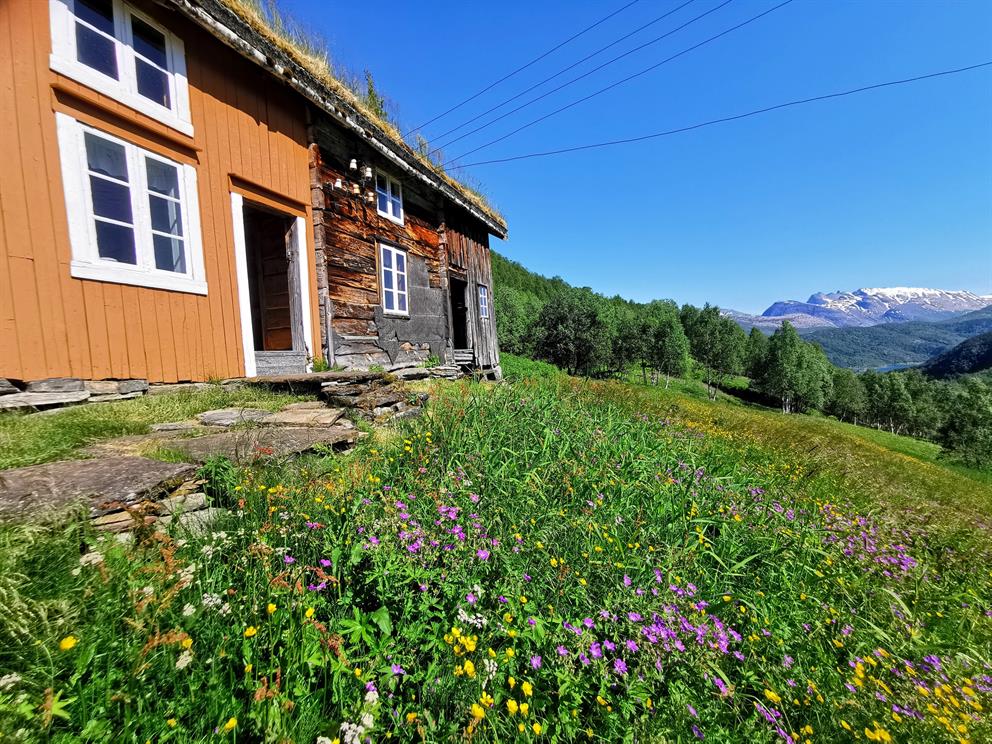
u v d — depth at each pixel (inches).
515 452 139.3
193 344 184.9
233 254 202.7
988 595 134.1
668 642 74.7
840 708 76.4
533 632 69.8
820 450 343.6
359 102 283.0
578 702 63.4
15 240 132.3
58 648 51.2
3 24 129.6
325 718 53.7
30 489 77.2
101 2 153.7
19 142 133.0
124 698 47.2
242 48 187.5
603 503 118.4
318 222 251.0
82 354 147.9
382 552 76.3
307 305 245.6
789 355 2203.5
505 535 94.2
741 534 128.2
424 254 370.3
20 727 43.0
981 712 83.4
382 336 306.7
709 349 2122.3
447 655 63.5
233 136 203.0
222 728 47.6
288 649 57.4
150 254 168.6
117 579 61.0
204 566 68.9
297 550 78.4
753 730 68.9
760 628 91.4
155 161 172.4
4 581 53.0
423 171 331.3
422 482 111.3
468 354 435.5
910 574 135.7
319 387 203.0
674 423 284.7
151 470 90.4
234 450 108.9
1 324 129.3
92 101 149.1
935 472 481.1
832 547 138.8
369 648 65.6
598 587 87.5
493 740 56.3
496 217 476.4
